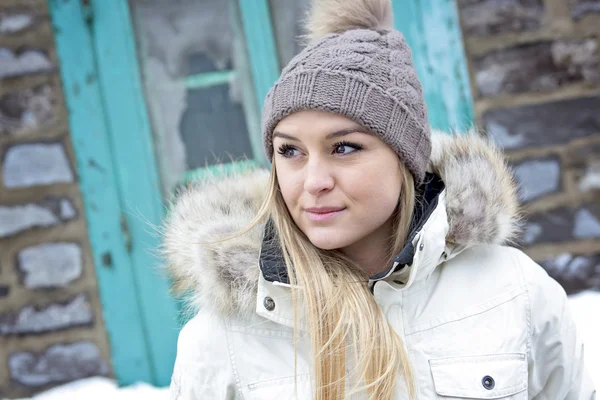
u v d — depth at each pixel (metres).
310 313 1.00
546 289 1.14
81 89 2.30
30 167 2.29
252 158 2.37
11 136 2.29
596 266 2.23
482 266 1.13
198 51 2.34
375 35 1.07
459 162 1.15
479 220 1.10
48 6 2.28
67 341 2.32
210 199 1.15
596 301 2.13
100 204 2.31
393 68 1.05
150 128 2.33
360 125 0.99
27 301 2.30
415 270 1.01
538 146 2.23
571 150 2.22
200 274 1.06
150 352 2.34
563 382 1.16
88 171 2.31
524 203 2.23
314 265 1.04
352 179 0.98
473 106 2.23
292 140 1.00
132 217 2.32
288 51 2.35
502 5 2.21
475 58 2.23
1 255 2.29
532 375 1.14
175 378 1.08
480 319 1.07
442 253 1.11
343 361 1.01
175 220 1.14
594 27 2.19
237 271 1.04
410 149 1.05
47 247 2.30
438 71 2.24
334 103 0.97
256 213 1.13
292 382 1.01
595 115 2.21
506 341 1.06
